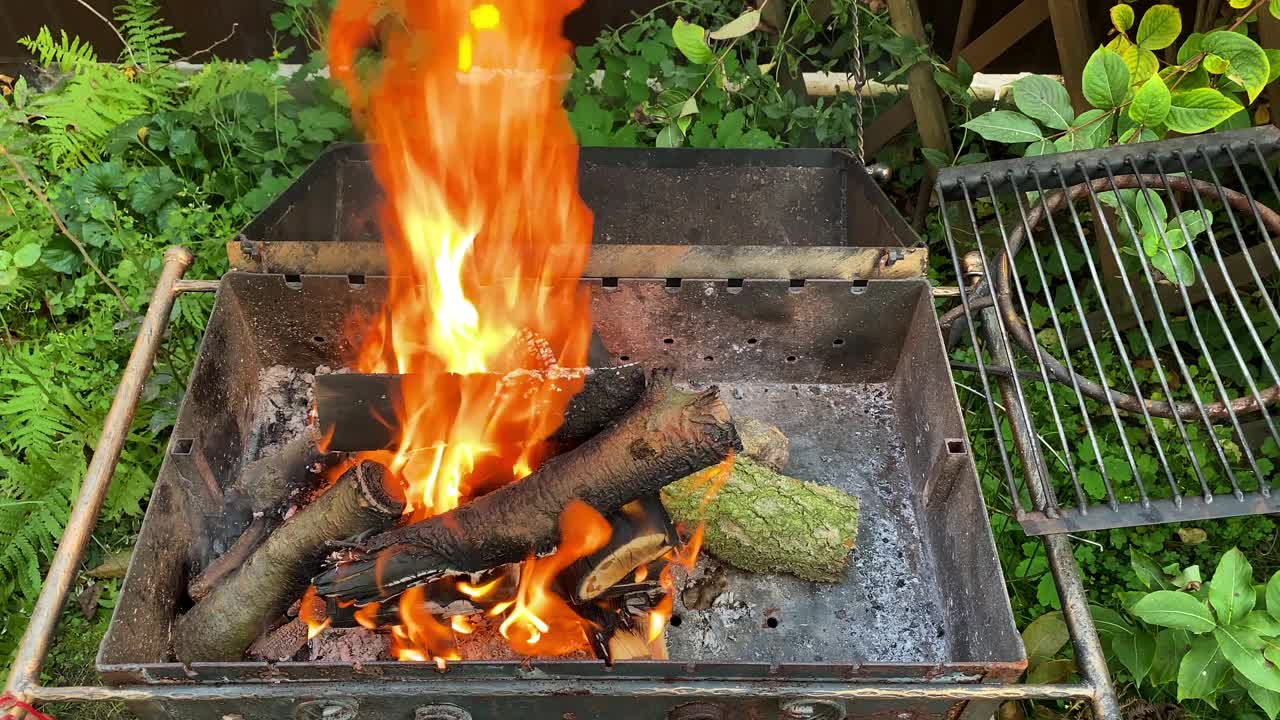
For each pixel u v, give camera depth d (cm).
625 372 151
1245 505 134
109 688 127
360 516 140
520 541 143
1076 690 132
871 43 274
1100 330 262
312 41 296
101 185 262
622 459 140
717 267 190
